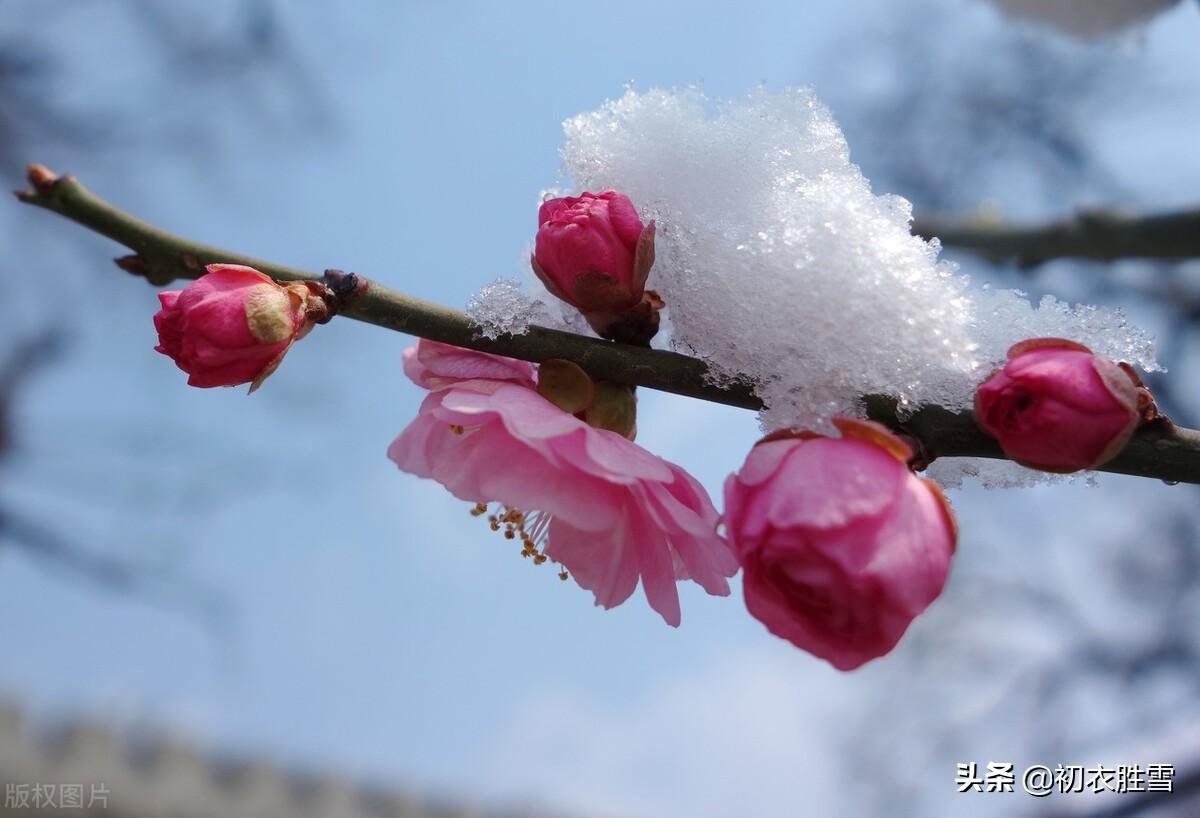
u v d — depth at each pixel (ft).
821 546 0.64
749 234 0.69
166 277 0.73
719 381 0.69
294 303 0.69
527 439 0.67
